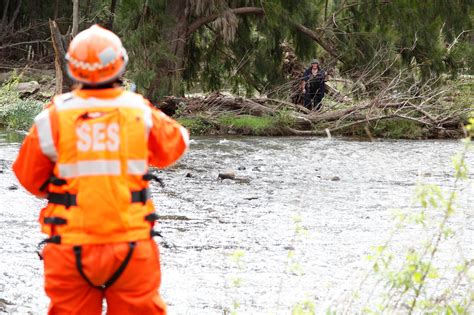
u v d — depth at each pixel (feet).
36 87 110.11
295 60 106.22
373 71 100.68
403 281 19.70
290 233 38.83
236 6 104.17
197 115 94.02
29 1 137.69
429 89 95.40
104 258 16.25
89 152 16.42
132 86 19.44
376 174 60.34
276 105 100.78
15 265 32.14
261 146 79.51
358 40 101.55
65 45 75.41
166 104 96.89
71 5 136.56
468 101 93.71
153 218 16.84
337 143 83.82
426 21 100.48
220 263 32.68
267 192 51.65
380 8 101.45
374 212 44.68
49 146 16.69
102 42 16.83
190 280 29.94
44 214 16.87
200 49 107.24
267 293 28.25
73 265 16.33
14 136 80.89
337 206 46.68
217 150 75.41
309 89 99.04
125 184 16.46
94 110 16.70
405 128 92.38
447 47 106.22
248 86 108.47
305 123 94.27
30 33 140.46
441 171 62.28
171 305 26.91
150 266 16.72
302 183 55.67
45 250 16.71
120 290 16.61
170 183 54.80
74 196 16.42
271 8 98.63
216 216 43.21
